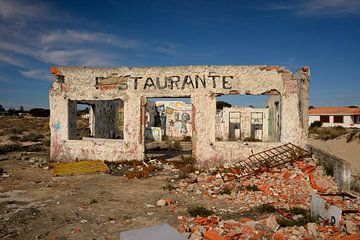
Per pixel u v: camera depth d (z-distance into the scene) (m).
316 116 52.50
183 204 7.52
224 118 27.16
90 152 13.47
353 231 5.04
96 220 6.40
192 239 5.07
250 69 12.02
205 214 6.62
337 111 51.44
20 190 8.98
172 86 12.57
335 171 8.88
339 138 24.28
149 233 3.21
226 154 12.04
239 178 9.73
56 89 13.84
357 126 48.69
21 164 13.43
